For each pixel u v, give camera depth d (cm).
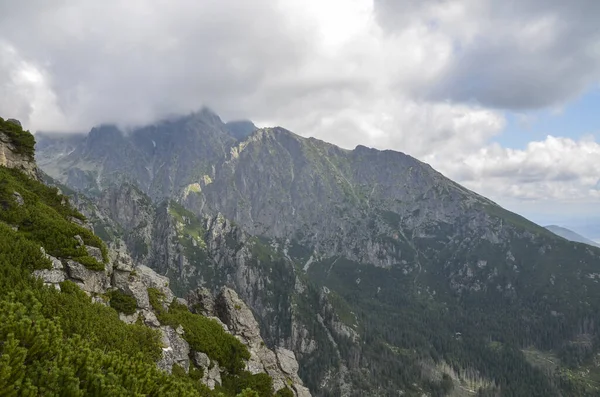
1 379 1942
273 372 6819
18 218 5106
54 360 2292
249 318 7756
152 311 5519
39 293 3572
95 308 4238
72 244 5038
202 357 5497
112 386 2364
